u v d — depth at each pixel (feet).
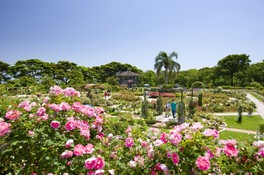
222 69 198.59
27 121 7.09
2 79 151.43
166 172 6.29
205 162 6.07
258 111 58.34
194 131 7.34
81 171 6.27
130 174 6.66
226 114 53.36
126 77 209.46
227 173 6.78
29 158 6.72
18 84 68.69
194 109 44.83
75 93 9.17
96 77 206.49
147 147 7.28
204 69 217.97
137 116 45.62
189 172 6.34
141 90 124.77
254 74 188.14
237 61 196.13
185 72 214.90
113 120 10.81
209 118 43.14
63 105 7.72
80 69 184.34
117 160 7.13
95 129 8.27
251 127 37.42
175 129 7.54
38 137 6.82
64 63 179.22
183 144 6.53
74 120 7.66
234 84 198.39
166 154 6.62
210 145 6.73
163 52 130.62
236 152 6.71
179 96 91.66
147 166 6.64
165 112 51.96
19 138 6.70
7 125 6.56
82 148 6.53
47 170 6.48
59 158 6.57
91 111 8.25
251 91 140.56
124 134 9.20
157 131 8.50
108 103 67.82
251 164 6.68
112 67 231.91
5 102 8.80
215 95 98.22
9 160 6.73
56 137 6.98
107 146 8.00
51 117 7.57
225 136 30.37
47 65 163.02
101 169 6.10
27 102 7.86
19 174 6.66
